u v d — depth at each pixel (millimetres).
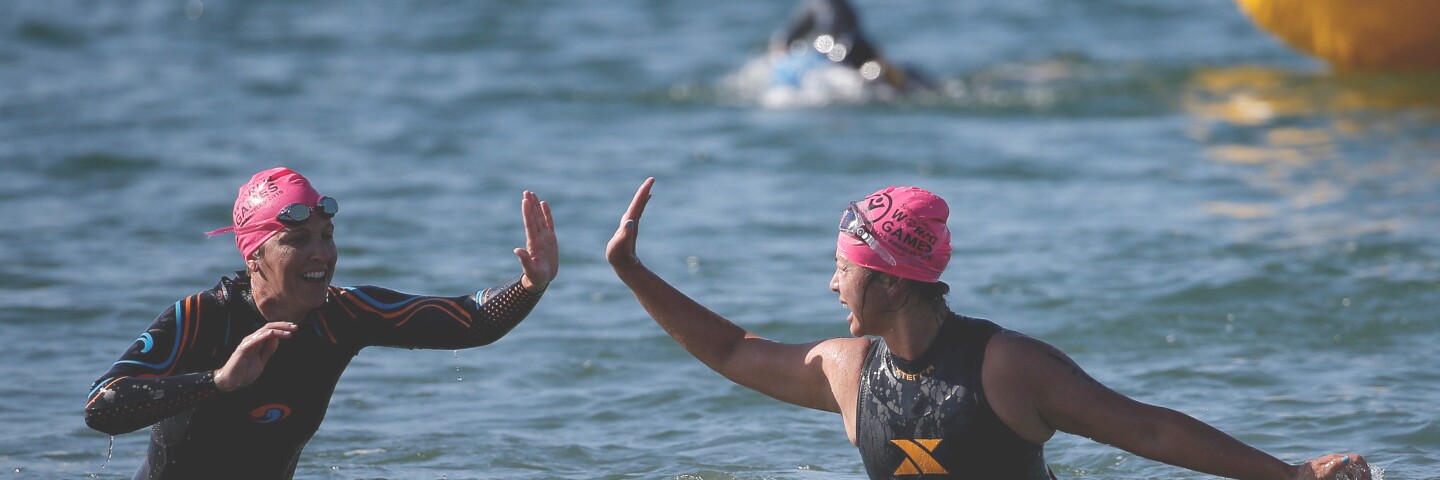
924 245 14648
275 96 60312
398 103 59344
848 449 22469
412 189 43312
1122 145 49969
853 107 60219
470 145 50875
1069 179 44438
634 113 58344
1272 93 59250
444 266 34281
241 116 55500
